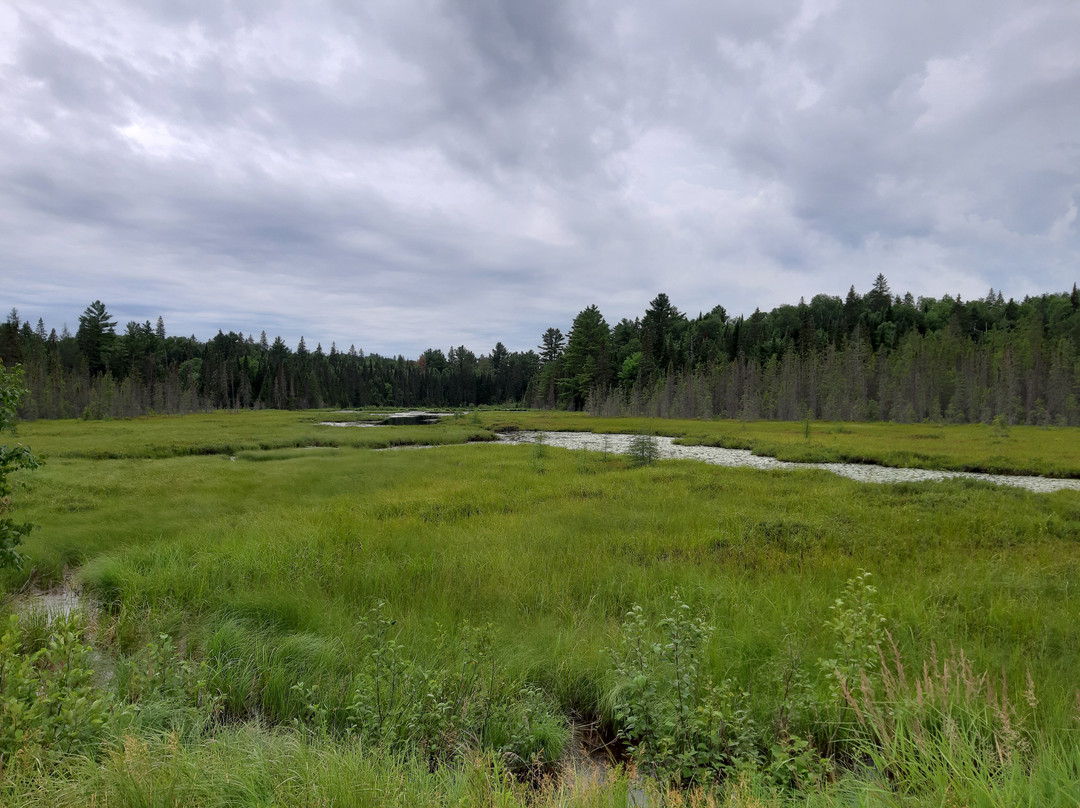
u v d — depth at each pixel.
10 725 3.36
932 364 78.19
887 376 78.94
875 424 63.66
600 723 5.22
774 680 5.16
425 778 3.72
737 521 12.84
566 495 16.97
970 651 5.61
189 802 3.15
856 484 19.11
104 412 70.88
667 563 9.29
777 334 125.69
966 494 17.11
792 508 14.79
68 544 10.23
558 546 10.55
